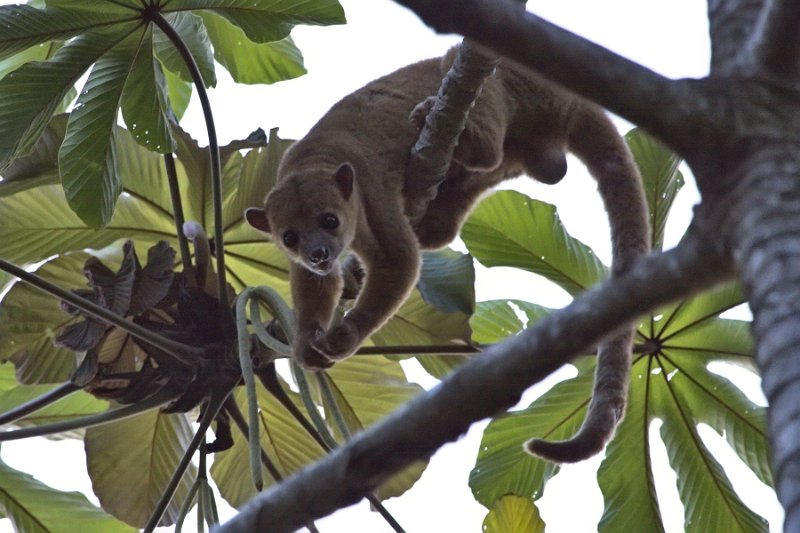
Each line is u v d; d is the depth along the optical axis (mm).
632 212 10625
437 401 3691
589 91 3627
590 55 3588
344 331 9477
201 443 9578
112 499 10906
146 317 9875
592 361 11133
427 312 10523
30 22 9617
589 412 8266
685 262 3418
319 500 3857
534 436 11227
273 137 11094
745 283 3221
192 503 9289
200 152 10422
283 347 8938
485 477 11156
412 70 11094
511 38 3551
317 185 10289
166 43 11609
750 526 10656
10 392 11570
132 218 10867
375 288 9859
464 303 9852
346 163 10289
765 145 3521
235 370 9602
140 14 9695
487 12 3516
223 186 11031
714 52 3934
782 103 3631
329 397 9203
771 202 3324
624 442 10906
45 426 9359
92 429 11047
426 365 10930
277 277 11266
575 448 7691
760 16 3760
